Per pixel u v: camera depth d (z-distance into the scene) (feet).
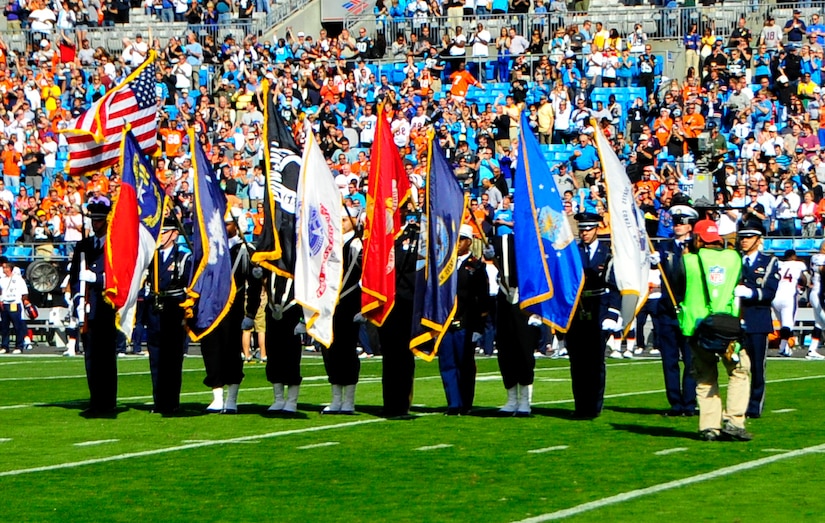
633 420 83.46
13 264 168.04
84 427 81.66
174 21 237.45
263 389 106.01
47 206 183.52
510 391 86.12
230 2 237.66
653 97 193.06
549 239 82.23
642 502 56.75
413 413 87.81
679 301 73.92
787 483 60.95
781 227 163.22
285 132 85.97
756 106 190.29
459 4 222.48
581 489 59.82
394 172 84.69
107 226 86.28
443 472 64.34
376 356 145.59
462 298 86.28
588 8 221.46
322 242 83.15
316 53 215.51
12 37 233.35
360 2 234.38
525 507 56.03
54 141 201.05
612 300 83.82
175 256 87.61
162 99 208.74
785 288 142.31
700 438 74.79
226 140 196.95
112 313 87.25
